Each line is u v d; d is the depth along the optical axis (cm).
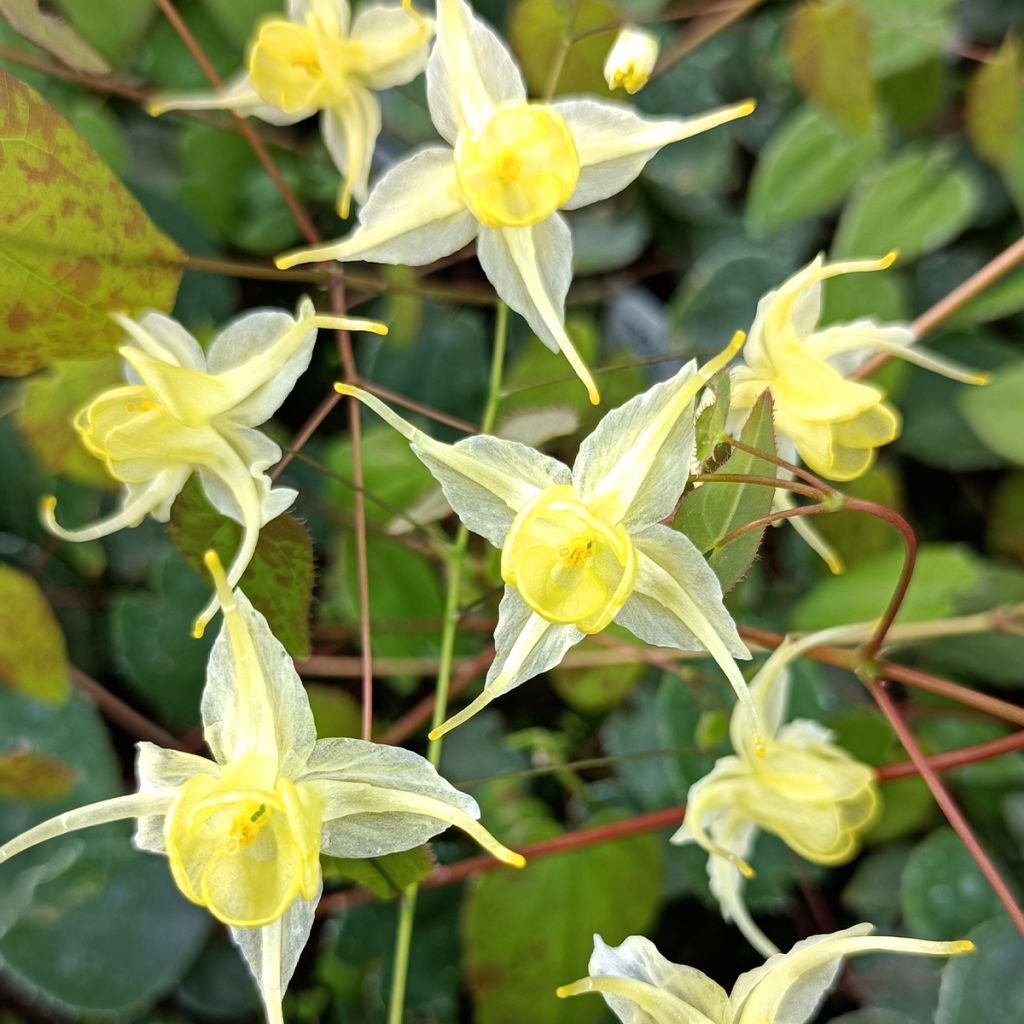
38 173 10
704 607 8
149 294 10
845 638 11
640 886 13
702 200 17
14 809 14
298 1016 14
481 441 8
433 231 9
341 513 14
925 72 16
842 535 15
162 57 16
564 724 15
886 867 14
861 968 14
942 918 13
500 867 12
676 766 14
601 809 14
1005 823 14
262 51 11
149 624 14
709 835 11
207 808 8
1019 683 15
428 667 14
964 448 16
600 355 17
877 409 10
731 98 18
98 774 14
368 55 11
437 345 16
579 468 8
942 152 15
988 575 15
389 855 9
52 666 12
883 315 15
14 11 11
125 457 9
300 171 16
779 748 11
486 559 13
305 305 9
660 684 15
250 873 8
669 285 18
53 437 13
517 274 9
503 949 13
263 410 9
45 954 13
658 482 8
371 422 15
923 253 16
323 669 14
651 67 11
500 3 16
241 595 8
